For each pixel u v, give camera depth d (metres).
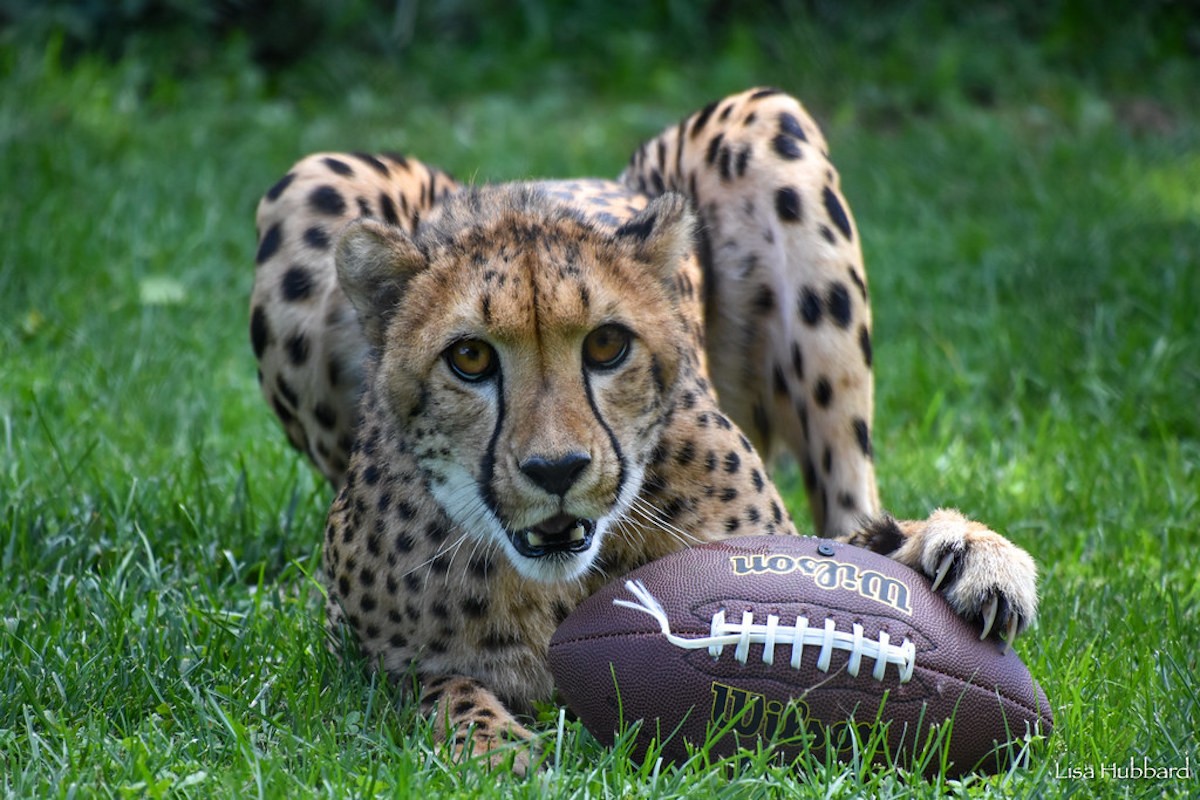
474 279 8.16
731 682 7.67
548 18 29.25
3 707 8.51
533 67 27.89
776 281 11.07
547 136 24.66
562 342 7.98
